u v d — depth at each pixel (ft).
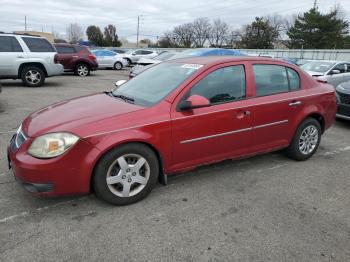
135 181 11.27
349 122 25.58
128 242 9.34
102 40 278.87
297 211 11.31
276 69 14.71
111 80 49.60
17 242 9.19
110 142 10.42
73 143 10.09
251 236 9.78
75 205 11.23
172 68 13.87
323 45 156.56
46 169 9.94
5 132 19.11
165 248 9.13
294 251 9.16
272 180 13.78
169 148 11.64
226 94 12.92
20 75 37.01
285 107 14.51
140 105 11.84
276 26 212.84
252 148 13.98
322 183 13.66
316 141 16.35
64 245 9.12
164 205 11.43
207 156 12.75
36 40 37.22
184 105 11.55
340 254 9.09
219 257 8.84
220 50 38.88
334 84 36.40
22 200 11.43
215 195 12.26
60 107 12.50
